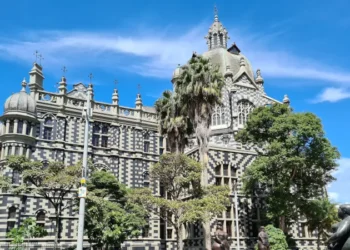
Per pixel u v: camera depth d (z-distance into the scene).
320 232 47.47
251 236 45.28
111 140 49.66
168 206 29.67
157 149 52.66
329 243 8.99
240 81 63.16
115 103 51.19
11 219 40.00
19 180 41.44
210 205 28.97
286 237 41.16
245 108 61.72
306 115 40.12
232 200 45.62
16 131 42.75
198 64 35.59
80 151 46.91
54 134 45.78
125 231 34.66
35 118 44.59
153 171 32.94
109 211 34.41
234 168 48.12
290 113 42.44
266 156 41.22
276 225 43.66
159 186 50.53
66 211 43.38
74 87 54.31
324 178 42.41
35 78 46.81
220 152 47.50
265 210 45.72
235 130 56.94
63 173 31.80
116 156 49.16
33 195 42.31
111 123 50.25
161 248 48.75
